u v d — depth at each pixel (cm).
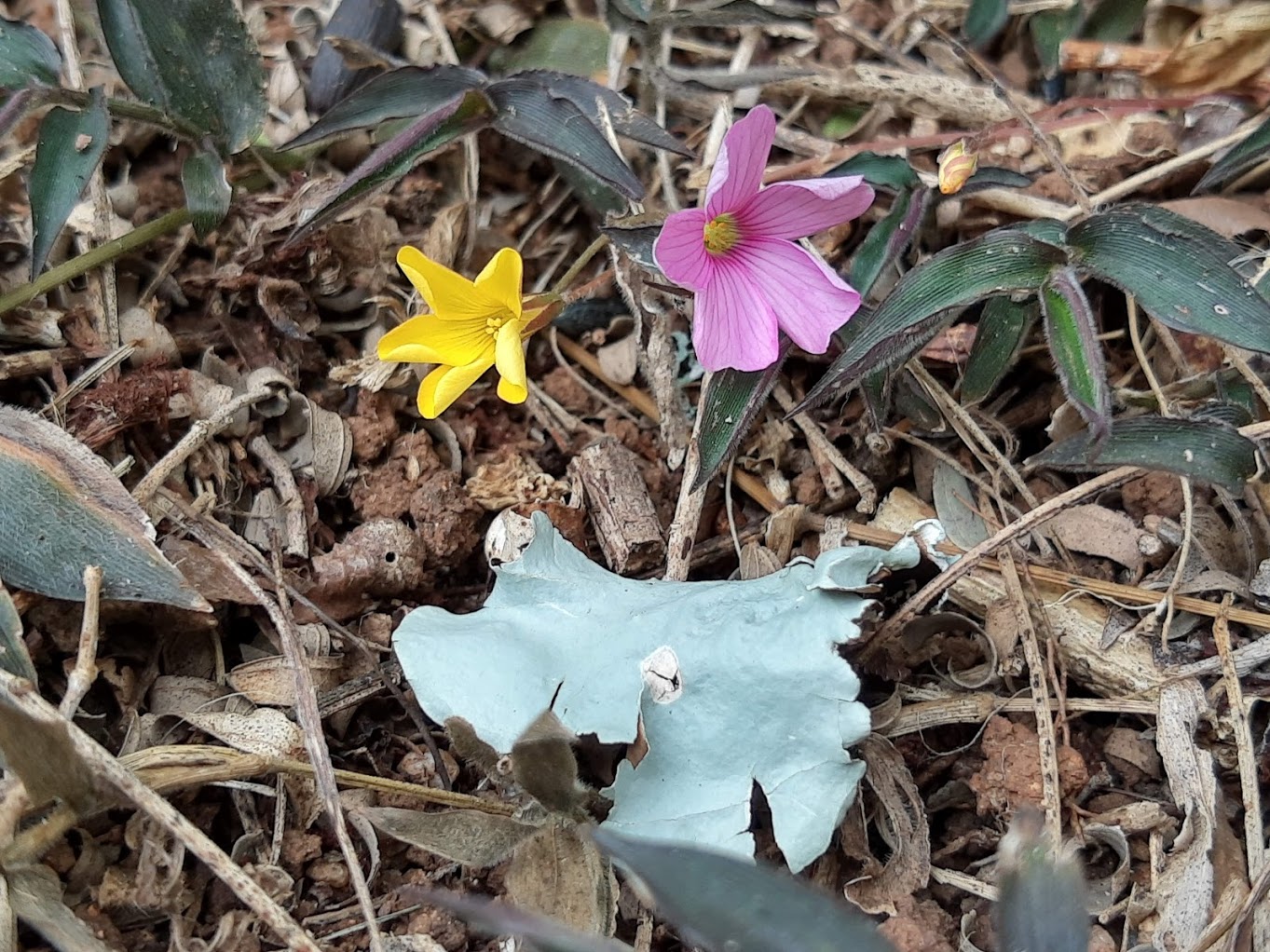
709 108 16
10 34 13
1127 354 14
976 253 11
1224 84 15
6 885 9
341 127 13
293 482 13
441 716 11
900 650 12
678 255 11
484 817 10
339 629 12
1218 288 11
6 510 11
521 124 13
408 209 15
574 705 10
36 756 9
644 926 10
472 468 14
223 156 14
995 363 13
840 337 13
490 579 13
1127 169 15
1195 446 11
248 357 14
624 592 11
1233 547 12
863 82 16
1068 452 12
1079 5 16
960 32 17
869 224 15
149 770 10
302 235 12
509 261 11
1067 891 9
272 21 17
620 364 15
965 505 13
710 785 10
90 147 12
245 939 10
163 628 12
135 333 14
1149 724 12
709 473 12
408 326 12
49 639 11
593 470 13
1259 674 12
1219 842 11
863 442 14
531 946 10
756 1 15
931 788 12
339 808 10
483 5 17
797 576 11
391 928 11
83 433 12
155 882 10
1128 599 12
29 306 13
